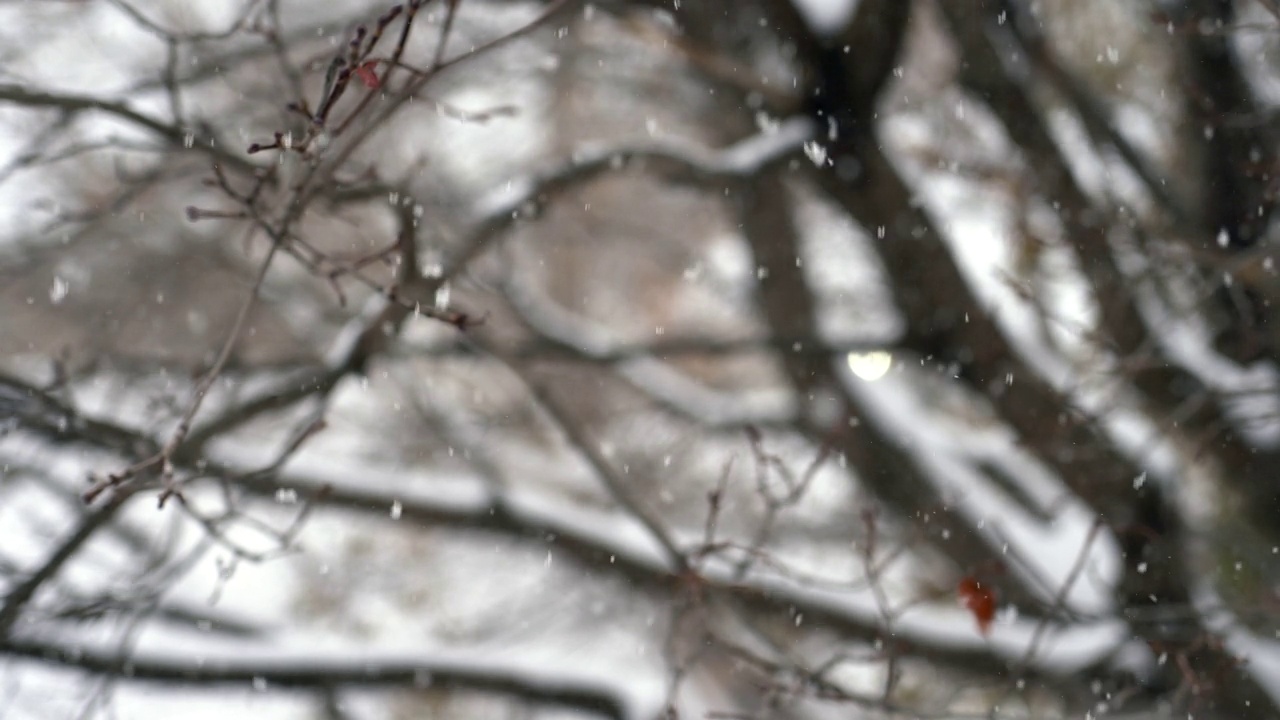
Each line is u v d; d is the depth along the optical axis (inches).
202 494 292.8
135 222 374.0
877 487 356.5
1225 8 327.6
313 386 277.1
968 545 335.9
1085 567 323.3
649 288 562.3
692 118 421.7
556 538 315.9
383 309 275.6
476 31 370.6
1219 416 317.7
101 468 273.0
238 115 317.7
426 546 393.1
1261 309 317.4
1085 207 314.7
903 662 302.8
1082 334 270.5
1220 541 332.8
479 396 442.3
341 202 245.6
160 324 391.9
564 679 299.1
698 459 440.5
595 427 446.6
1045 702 319.3
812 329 399.5
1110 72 364.2
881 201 343.9
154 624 284.0
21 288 383.9
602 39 406.0
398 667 289.6
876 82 334.3
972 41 331.6
